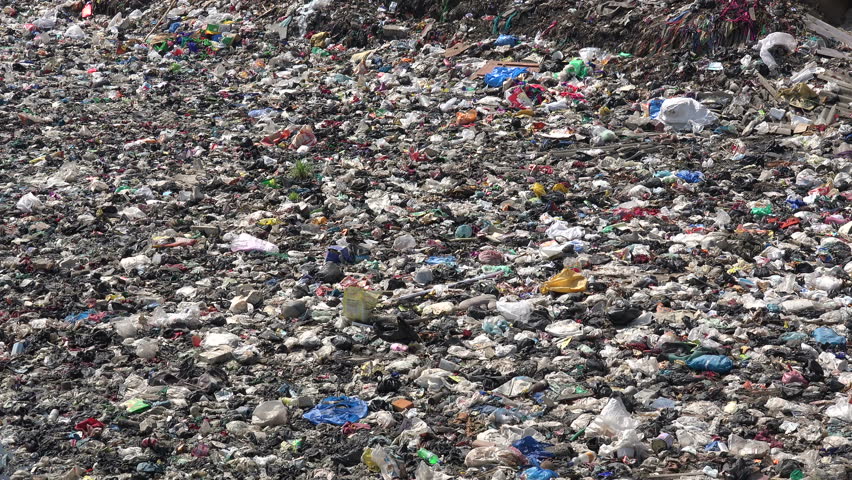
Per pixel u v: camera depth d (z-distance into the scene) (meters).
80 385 22.59
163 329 25.30
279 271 28.88
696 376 22.19
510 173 37.38
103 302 26.84
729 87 44.62
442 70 51.59
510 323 25.19
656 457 19.25
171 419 20.95
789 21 47.12
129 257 30.27
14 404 21.61
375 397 21.78
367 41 57.44
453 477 18.67
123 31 65.12
